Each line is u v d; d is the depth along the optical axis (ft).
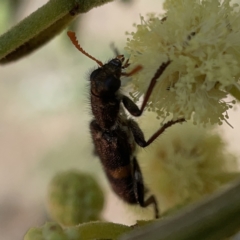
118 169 0.22
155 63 0.18
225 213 0.15
